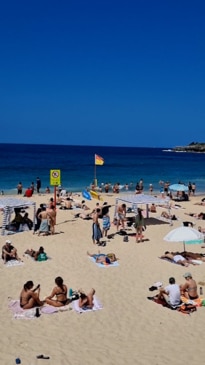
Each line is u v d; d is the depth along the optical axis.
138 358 8.29
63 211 24.83
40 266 14.13
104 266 14.29
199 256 15.55
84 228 20.47
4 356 8.16
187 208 28.31
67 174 60.25
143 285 12.56
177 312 10.62
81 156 122.12
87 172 64.56
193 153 198.88
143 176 59.81
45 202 28.16
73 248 16.70
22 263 14.34
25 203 19.25
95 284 12.54
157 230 20.53
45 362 7.98
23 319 9.89
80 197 31.61
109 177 57.28
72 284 12.48
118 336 9.26
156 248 17.03
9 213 19.92
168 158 128.50
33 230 19.67
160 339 9.17
